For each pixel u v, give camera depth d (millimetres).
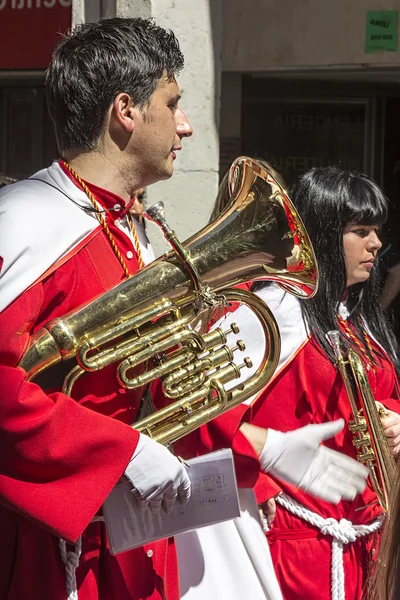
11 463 2660
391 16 7070
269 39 7305
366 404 3555
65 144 2973
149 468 2730
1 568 2889
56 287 2785
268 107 7906
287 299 3641
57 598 2822
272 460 3342
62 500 2658
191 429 2910
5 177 3785
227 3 7344
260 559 3490
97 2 5609
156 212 2797
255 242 2914
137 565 2934
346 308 3965
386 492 3559
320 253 3715
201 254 2842
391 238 8055
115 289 2752
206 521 2918
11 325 2662
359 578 3691
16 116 7648
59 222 2822
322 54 7219
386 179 8094
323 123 7992
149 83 2893
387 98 8023
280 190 2938
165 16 5605
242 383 3029
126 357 2791
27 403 2613
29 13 6594
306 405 3635
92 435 2684
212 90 5941
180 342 2867
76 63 2891
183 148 5809
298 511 3631
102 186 2932
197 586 3459
